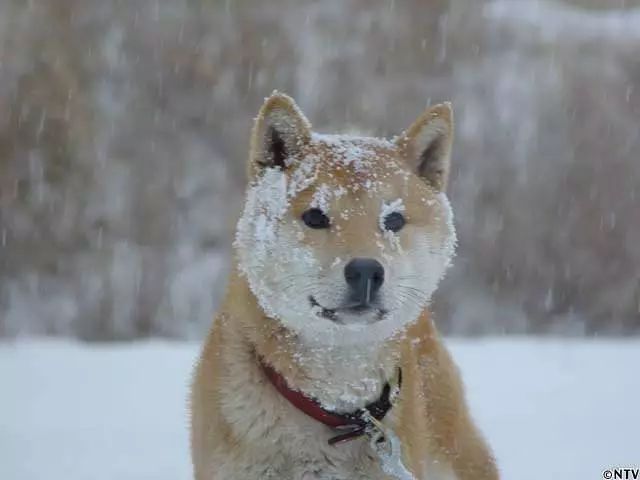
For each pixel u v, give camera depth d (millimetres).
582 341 16859
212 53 26188
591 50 27609
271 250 4516
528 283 25297
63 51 25156
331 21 27250
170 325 23125
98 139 24953
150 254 23859
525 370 11984
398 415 4703
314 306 4441
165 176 25000
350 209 4539
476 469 5668
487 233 25250
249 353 4582
